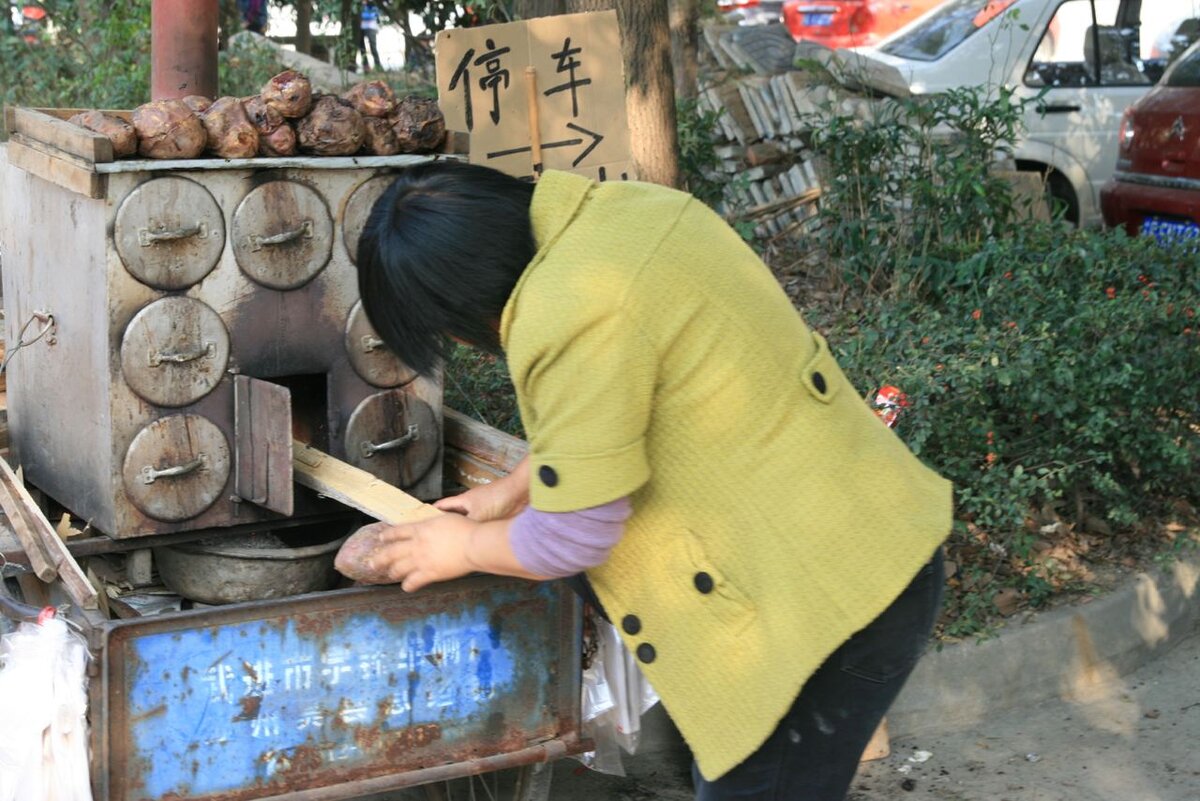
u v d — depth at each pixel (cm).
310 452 292
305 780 245
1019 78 804
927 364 398
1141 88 816
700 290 187
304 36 998
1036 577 396
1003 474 390
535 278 186
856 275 584
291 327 286
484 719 260
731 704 194
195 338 273
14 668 225
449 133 301
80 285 274
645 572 197
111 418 269
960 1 862
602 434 181
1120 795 334
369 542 231
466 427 321
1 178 316
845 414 198
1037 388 398
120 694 226
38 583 288
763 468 190
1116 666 399
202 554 288
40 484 310
